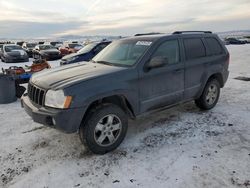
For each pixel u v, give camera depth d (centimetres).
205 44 491
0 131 432
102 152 340
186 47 447
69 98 301
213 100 516
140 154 337
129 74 356
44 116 309
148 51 386
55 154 345
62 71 378
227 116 474
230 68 1170
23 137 404
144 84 374
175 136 390
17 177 293
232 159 315
